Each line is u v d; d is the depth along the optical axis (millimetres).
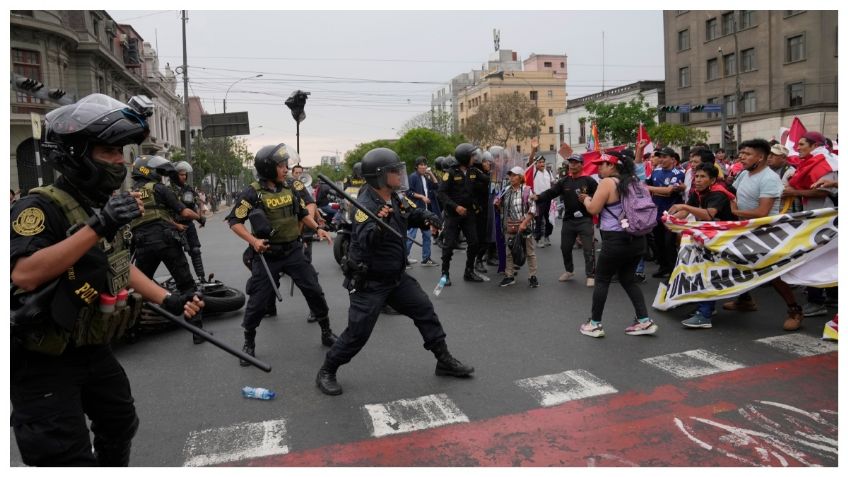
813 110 35250
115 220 2080
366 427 3787
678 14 44562
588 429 3666
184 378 4816
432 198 10867
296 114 7078
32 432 2244
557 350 5207
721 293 5602
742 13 39469
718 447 3400
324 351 5449
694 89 43719
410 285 4559
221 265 11156
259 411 4098
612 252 5367
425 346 4641
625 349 5160
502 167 9062
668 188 7844
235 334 6082
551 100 80750
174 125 55406
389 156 4258
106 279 2326
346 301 7547
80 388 2387
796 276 5387
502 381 4504
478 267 9383
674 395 4121
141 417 4051
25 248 2074
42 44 29016
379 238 4152
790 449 3355
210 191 44031
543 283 8227
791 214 5449
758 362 4699
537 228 11781
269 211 5180
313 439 3648
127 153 25453
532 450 3432
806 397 4016
